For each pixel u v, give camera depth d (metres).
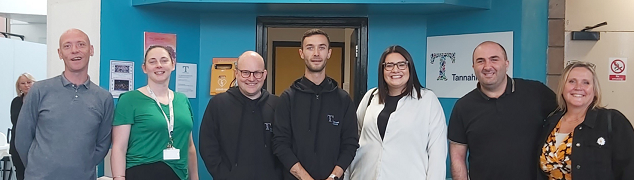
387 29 4.66
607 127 2.33
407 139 2.60
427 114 2.63
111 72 4.18
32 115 2.51
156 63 2.66
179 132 2.72
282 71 8.15
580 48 4.03
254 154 2.58
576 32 3.98
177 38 4.53
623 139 2.30
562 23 4.03
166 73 2.69
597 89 2.40
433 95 2.70
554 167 2.44
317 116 2.58
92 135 2.56
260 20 4.67
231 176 2.53
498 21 4.18
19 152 2.54
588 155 2.33
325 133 2.55
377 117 2.67
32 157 2.48
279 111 2.61
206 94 4.71
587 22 4.01
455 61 4.41
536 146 2.58
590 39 3.98
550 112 2.63
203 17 4.69
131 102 2.62
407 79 2.62
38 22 8.27
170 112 2.70
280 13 4.62
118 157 2.58
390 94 2.71
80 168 2.51
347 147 2.58
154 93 2.71
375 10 4.40
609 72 4.00
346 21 4.66
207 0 4.07
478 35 4.28
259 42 4.68
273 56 7.94
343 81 7.76
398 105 2.64
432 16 4.60
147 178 2.59
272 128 2.64
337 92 2.67
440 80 4.52
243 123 2.61
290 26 4.72
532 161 2.57
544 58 4.07
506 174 2.58
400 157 2.59
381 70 2.69
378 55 4.67
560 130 2.48
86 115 2.54
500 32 4.16
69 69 2.54
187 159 2.82
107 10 4.15
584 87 2.37
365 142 2.72
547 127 2.54
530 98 2.63
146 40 4.37
